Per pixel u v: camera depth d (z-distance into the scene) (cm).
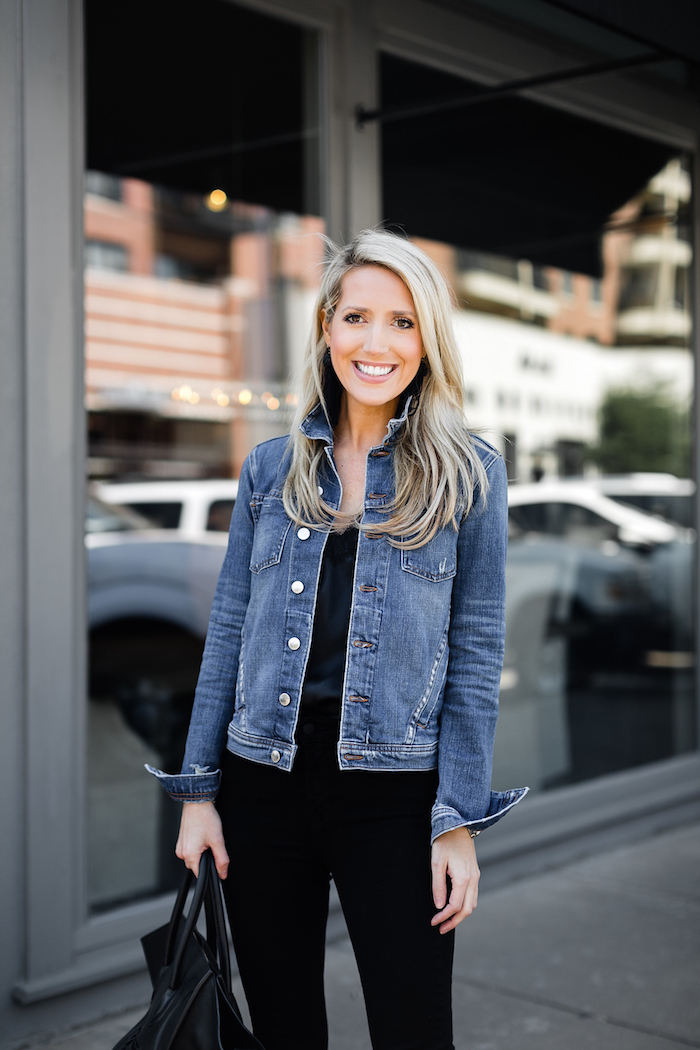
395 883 169
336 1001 305
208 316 561
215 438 531
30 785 281
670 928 361
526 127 436
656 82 479
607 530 488
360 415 185
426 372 183
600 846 461
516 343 445
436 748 176
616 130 470
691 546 526
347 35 374
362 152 382
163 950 182
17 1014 280
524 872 425
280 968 180
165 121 405
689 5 338
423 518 173
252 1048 162
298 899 179
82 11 292
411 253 176
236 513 194
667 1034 283
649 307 500
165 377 537
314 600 176
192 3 346
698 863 437
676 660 522
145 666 371
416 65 396
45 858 285
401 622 172
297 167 409
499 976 322
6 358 276
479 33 411
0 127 273
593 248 475
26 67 276
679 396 516
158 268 533
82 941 295
